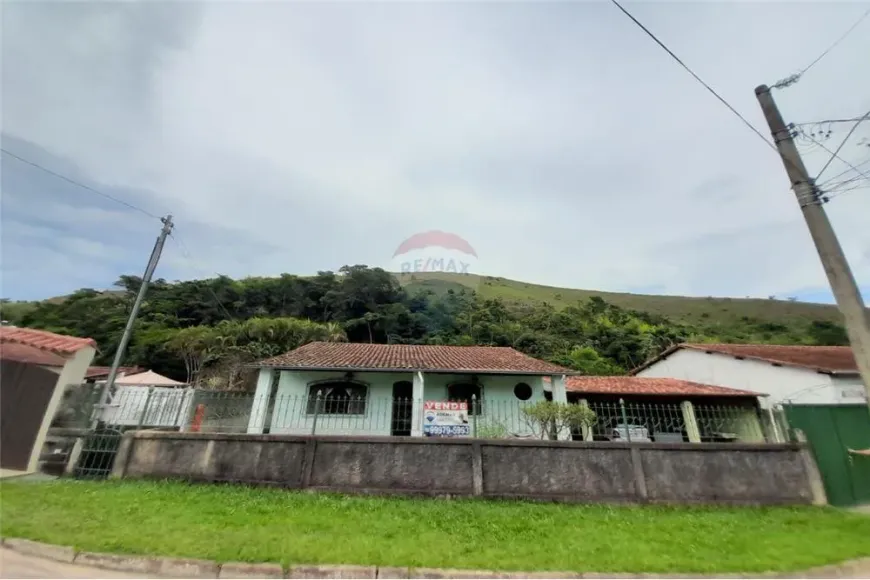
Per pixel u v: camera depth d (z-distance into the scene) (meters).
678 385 14.94
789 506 7.45
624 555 4.93
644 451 7.73
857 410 8.70
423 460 7.56
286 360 13.73
